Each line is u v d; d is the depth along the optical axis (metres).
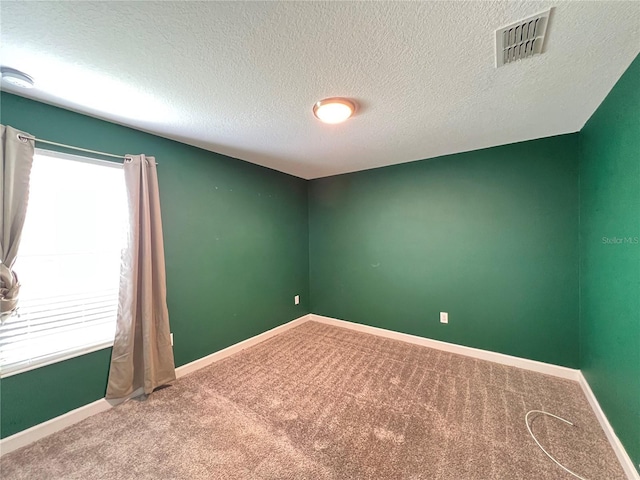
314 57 1.27
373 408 1.94
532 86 1.54
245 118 1.94
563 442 1.59
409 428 1.73
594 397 1.89
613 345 1.58
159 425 1.78
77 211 1.90
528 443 1.59
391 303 3.32
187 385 2.26
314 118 1.94
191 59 1.28
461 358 2.73
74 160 1.84
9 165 1.54
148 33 1.11
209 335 2.70
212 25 1.07
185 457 1.52
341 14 1.02
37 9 0.98
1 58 1.26
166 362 2.24
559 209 2.35
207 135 2.28
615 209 1.54
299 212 3.92
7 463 1.49
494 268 2.66
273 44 1.18
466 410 1.90
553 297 2.39
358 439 1.64
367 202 3.47
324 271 3.92
